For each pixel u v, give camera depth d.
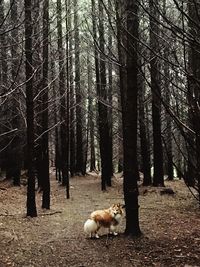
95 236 10.59
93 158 44.59
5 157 28.20
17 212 14.86
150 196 18.03
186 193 18.50
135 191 10.51
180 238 10.21
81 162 34.38
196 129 2.67
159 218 12.93
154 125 21.22
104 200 19.08
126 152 10.48
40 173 22.70
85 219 13.76
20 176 25.38
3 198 17.91
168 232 10.91
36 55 15.23
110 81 24.34
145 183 21.97
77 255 9.28
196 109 2.71
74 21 17.88
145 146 22.33
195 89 2.79
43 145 16.45
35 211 14.05
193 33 3.01
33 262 8.91
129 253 9.19
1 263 8.80
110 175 26.56
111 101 24.42
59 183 28.42
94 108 33.47
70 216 14.39
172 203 16.02
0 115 16.17
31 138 14.22
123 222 12.62
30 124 14.21
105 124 25.72
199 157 2.62
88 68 29.42
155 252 9.12
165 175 34.31
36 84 15.34
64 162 25.55
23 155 27.33
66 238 10.84
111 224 10.58
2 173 29.25
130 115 10.37
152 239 10.20
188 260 8.45
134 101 10.34
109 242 10.10
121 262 8.63
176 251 9.08
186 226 11.62
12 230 11.76
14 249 9.84
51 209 15.90
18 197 19.11
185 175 2.71
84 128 40.44
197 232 10.77
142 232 10.95
